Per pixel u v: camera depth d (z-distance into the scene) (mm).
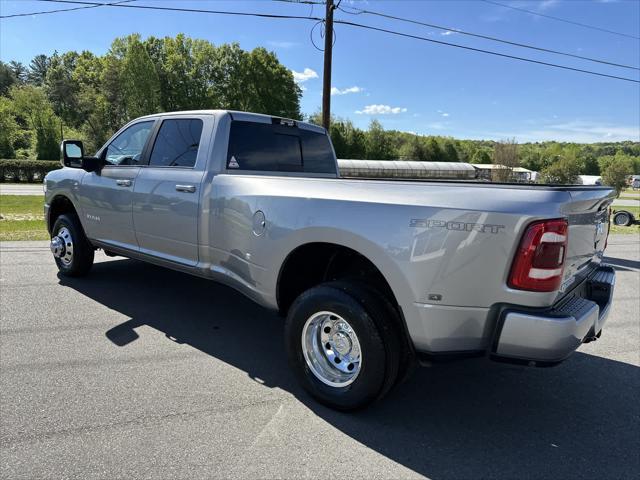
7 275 5883
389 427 2832
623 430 2904
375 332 2719
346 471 2387
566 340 2361
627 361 4039
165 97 69750
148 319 4523
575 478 2404
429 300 2562
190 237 3992
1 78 99625
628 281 7328
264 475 2324
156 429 2682
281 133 4551
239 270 3617
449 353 2613
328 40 14391
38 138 55281
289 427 2777
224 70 70812
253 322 4578
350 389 2865
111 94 67562
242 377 3412
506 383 3539
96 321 4398
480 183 2965
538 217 2324
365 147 93188
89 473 2275
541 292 2357
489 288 2441
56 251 5719
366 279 2990
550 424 2951
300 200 3117
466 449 2635
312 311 2967
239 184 3582
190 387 3217
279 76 72625
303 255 3318
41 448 2455
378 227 2707
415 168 70812
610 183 43438
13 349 3707
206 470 2342
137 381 3266
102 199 4895
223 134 3982
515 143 71750
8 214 14070
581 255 2900
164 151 4348
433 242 2527
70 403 2924
